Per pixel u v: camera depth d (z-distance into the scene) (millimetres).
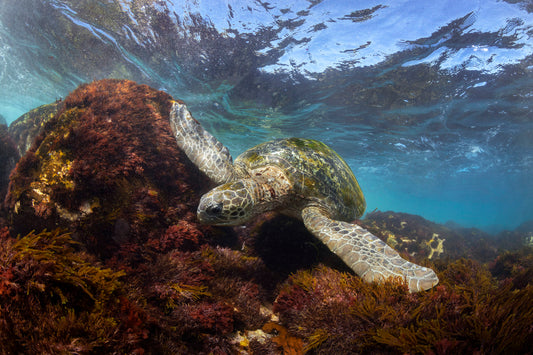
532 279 962
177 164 985
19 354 398
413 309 637
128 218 816
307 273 852
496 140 3457
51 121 882
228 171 982
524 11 1526
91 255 729
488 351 517
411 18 1635
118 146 849
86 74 2480
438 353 517
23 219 783
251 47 1892
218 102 2730
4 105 4660
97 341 454
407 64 2012
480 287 783
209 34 1804
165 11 1672
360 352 605
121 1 1633
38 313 451
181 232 863
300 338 700
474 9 1539
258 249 1068
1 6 1837
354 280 752
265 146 1143
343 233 847
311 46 1878
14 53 2486
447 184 7414
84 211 784
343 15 1638
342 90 2395
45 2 1721
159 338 580
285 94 2479
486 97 2381
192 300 675
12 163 1246
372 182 8211
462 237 2658
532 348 493
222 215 867
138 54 2076
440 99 2436
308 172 1009
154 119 987
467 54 1886
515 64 1947
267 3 1574
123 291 593
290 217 1157
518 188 7500
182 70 2191
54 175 791
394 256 772
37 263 480
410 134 3311
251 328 735
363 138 3623
